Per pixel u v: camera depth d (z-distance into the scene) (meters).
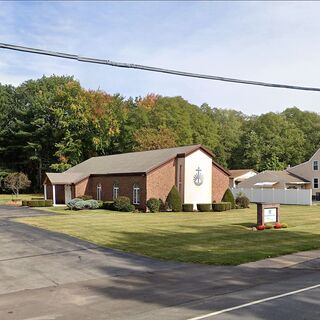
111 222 27.78
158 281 12.04
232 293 10.37
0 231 22.83
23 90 83.69
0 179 76.06
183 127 71.25
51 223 26.95
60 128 70.50
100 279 12.43
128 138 70.62
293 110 96.44
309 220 29.05
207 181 41.62
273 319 8.04
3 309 9.38
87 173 48.00
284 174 65.62
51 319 8.53
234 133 92.56
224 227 24.98
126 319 8.38
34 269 13.81
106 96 70.25
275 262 14.72
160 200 38.72
